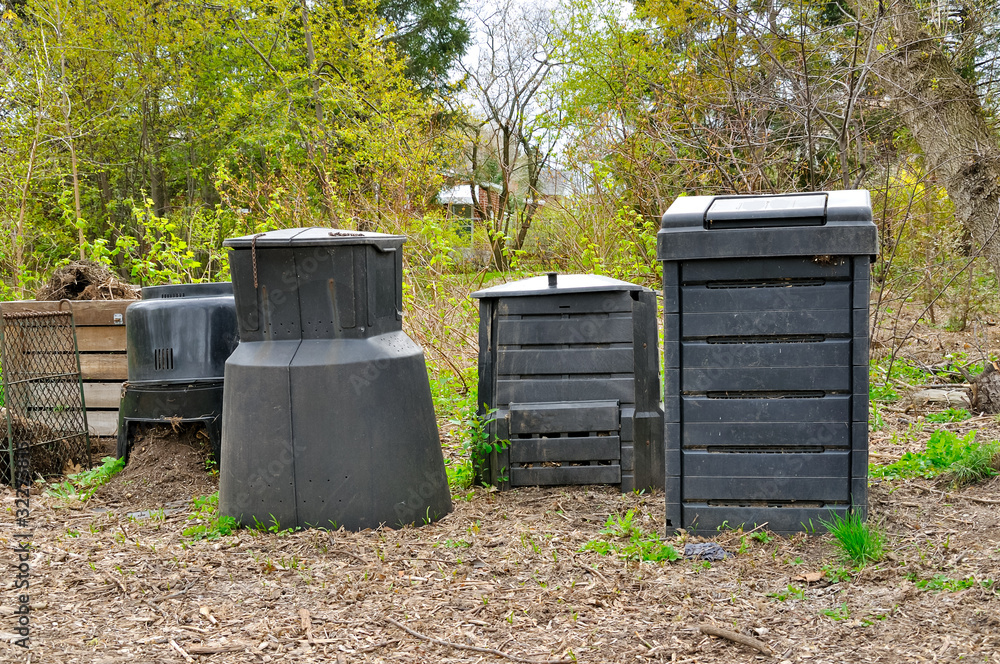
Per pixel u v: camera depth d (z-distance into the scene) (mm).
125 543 4059
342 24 21125
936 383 7555
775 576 3355
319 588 3400
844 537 3496
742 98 9117
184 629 3025
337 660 2764
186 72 22031
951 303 10609
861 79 7840
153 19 21906
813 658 2662
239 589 3416
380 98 18891
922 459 4836
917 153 9211
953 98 8445
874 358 8492
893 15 8500
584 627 2961
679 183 9461
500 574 3514
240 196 10953
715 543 3695
